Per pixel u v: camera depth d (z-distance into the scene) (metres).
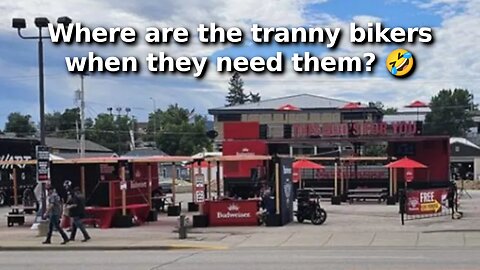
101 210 48.75
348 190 79.44
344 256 31.05
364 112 155.38
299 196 50.94
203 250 36.00
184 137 187.12
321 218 49.00
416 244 36.75
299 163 76.06
